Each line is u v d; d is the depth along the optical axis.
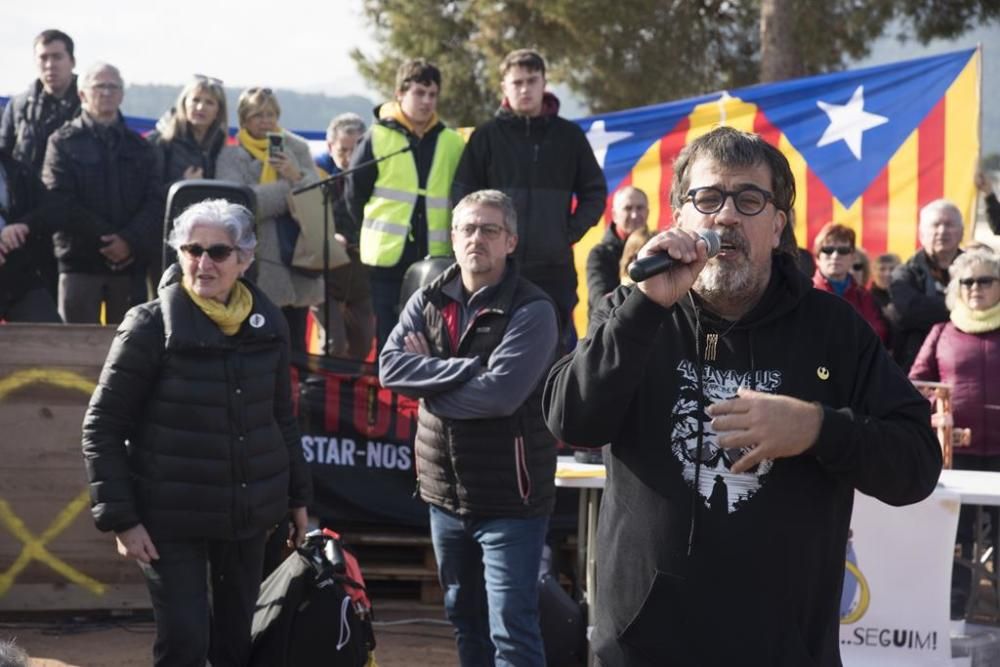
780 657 2.40
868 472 2.32
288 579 4.32
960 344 6.51
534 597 4.32
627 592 2.48
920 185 9.23
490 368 4.30
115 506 3.89
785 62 15.22
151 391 3.99
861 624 5.12
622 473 2.52
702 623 2.42
